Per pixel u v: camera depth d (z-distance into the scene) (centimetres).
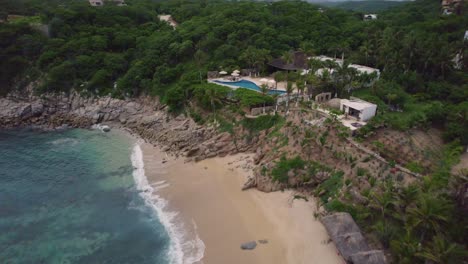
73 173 6500
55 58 10069
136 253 4428
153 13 13925
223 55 9638
